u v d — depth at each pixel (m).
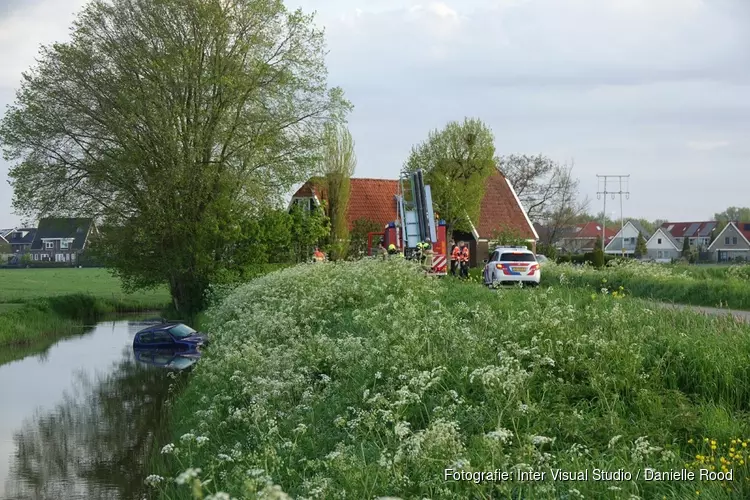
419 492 6.88
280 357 12.86
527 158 91.56
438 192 54.72
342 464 7.41
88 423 18.53
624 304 15.52
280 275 27.16
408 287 19.86
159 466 12.82
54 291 62.50
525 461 6.98
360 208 62.81
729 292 23.73
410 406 9.41
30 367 27.47
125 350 31.70
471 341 10.94
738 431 8.12
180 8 38.34
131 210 39.75
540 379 9.76
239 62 39.78
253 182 38.91
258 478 6.36
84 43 38.91
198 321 35.59
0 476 14.40
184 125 38.69
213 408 11.73
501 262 31.69
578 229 132.50
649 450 7.20
